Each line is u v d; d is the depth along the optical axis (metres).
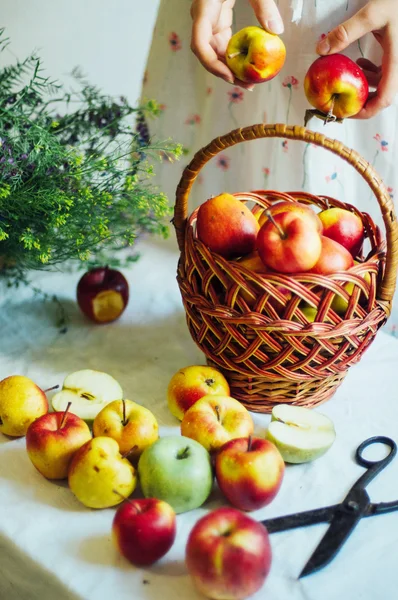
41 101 1.09
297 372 0.84
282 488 0.77
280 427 0.82
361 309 0.82
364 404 0.92
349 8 1.03
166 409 0.92
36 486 0.78
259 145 1.25
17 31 1.57
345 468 0.80
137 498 0.76
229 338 0.83
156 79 1.33
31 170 0.99
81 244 1.04
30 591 0.70
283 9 1.06
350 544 0.69
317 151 1.16
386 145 1.15
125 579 0.65
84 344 1.08
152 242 1.41
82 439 0.77
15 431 0.84
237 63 0.97
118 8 1.63
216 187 1.38
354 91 0.93
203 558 0.60
